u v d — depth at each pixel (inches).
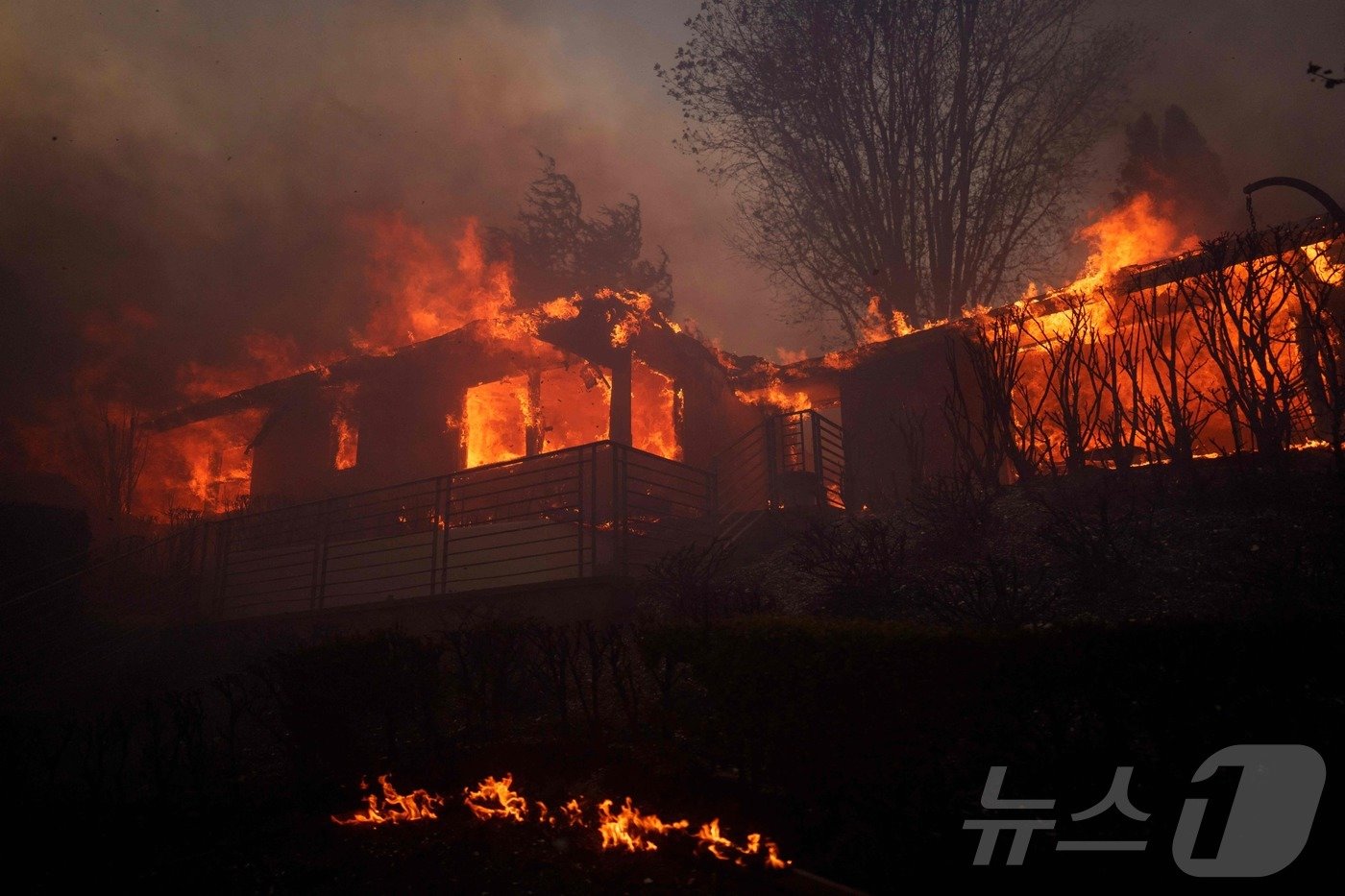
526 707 310.0
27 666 461.7
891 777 191.9
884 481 621.6
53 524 559.8
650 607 382.3
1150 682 167.6
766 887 170.2
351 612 468.4
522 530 453.1
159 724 289.7
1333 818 152.8
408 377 708.0
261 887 196.4
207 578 574.6
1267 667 159.8
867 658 198.4
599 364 617.6
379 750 294.4
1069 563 319.6
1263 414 358.6
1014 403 466.9
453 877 191.8
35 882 207.0
